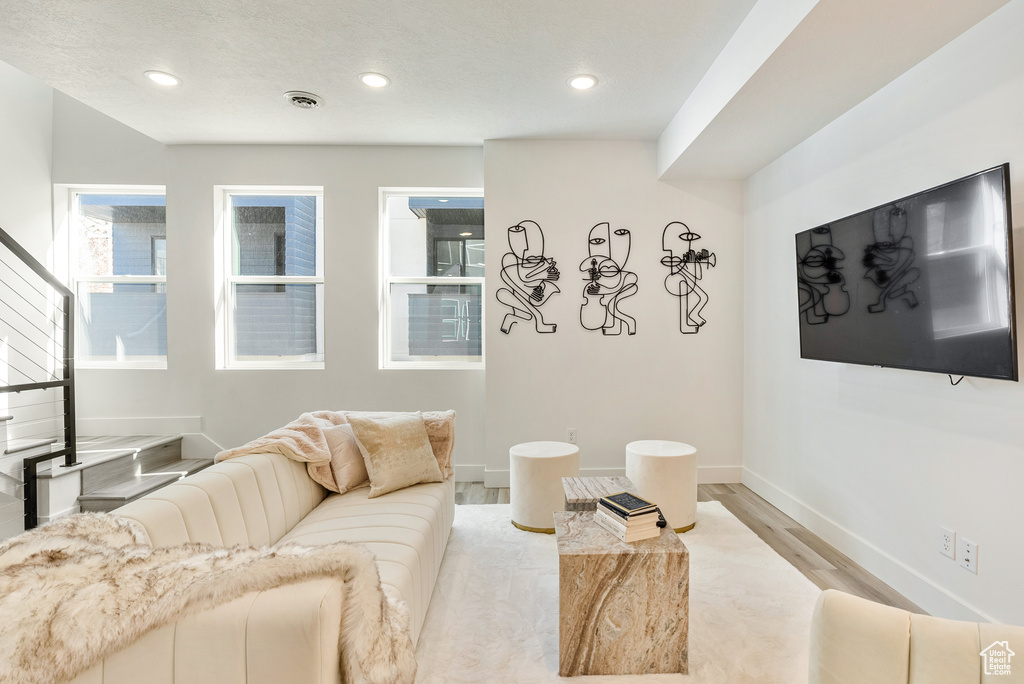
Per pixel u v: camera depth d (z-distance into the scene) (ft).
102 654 2.92
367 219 12.96
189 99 10.20
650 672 5.59
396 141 12.57
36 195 12.39
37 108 12.41
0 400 11.50
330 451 8.03
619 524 6.16
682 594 5.60
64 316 10.15
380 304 13.17
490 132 11.99
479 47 8.36
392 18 7.57
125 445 11.71
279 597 3.14
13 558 3.30
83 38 8.02
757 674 5.53
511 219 12.44
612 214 12.51
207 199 12.85
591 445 12.56
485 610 6.84
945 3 5.61
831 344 8.47
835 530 8.80
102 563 3.31
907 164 7.14
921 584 6.87
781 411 10.75
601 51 8.50
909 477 7.13
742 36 7.65
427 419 9.18
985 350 5.51
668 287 12.57
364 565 3.50
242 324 13.26
